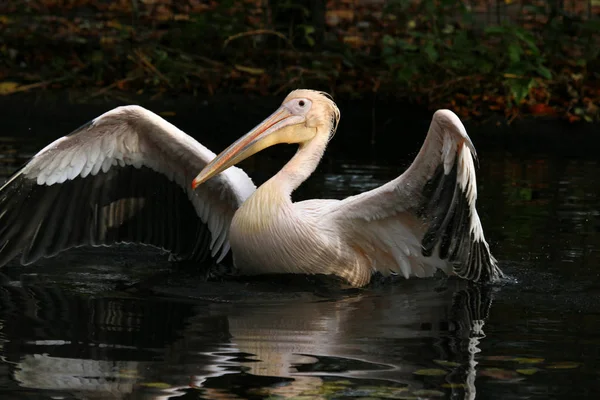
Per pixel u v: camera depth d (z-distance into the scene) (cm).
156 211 1191
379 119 1941
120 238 1179
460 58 2030
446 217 1033
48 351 815
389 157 1717
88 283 1054
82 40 2291
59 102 1983
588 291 1024
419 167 1033
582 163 1695
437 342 855
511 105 1919
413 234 1101
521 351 831
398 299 1018
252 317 930
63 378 752
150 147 1161
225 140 1844
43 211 1124
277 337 863
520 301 997
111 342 841
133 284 1056
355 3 2623
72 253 1193
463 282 1091
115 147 1147
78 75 2131
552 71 2048
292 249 1092
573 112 1912
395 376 763
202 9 2522
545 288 1038
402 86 2006
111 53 2211
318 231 1095
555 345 848
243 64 2175
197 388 733
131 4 2562
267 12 2361
